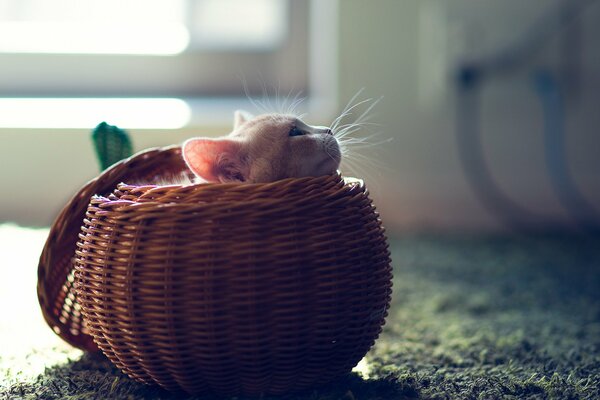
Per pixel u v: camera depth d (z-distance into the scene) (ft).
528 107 3.80
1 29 3.97
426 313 2.42
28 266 2.90
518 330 2.22
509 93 3.79
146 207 1.53
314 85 3.88
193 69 4.00
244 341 1.51
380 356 1.95
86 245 1.60
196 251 1.49
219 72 4.00
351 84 3.75
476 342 2.09
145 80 4.01
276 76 3.98
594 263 3.12
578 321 2.34
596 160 3.85
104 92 4.01
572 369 1.87
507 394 1.68
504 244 3.51
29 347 2.01
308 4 3.92
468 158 3.83
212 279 1.49
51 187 3.76
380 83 3.76
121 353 1.59
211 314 1.50
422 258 3.20
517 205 3.86
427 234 3.71
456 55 3.75
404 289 2.71
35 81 3.98
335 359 1.62
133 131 3.57
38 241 3.30
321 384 1.66
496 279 2.87
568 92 3.80
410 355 1.96
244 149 1.75
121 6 4.01
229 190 1.53
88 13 4.00
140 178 1.87
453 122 3.80
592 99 3.81
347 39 3.74
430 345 2.07
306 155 1.76
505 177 3.84
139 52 3.98
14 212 3.77
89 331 1.69
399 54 3.75
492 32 3.75
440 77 3.76
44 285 1.81
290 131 1.78
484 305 2.49
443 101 3.78
